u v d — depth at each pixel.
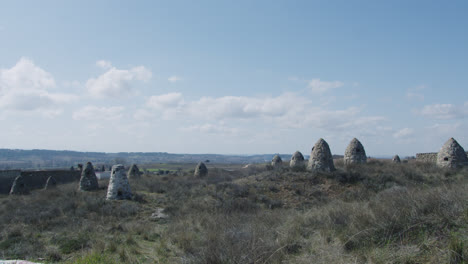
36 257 8.66
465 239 5.20
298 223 9.02
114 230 11.92
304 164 21.62
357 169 19.42
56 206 16.22
